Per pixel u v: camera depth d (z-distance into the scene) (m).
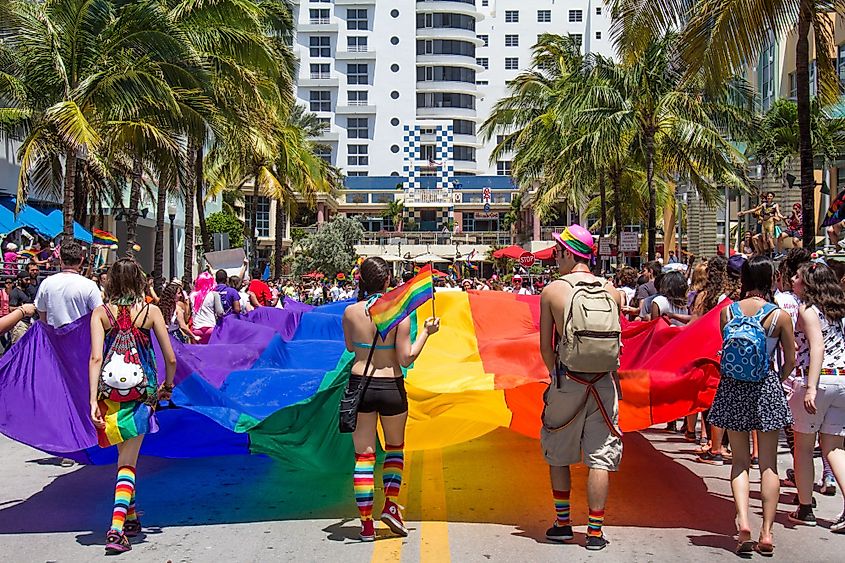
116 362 6.30
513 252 46.78
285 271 72.56
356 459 6.60
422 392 7.64
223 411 7.31
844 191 17.86
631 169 32.59
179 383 7.43
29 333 6.96
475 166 100.56
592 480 6.29
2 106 22.39
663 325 8.38
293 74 31.72
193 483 8.50
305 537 6.64
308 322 14.53
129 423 6.29
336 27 95.75
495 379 7.91
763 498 6.28
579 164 29.41
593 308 6.11
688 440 10.84
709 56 14.48
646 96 24.98
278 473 8.90
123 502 6.38
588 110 25.11
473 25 99.44
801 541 6.59
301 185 43.09
